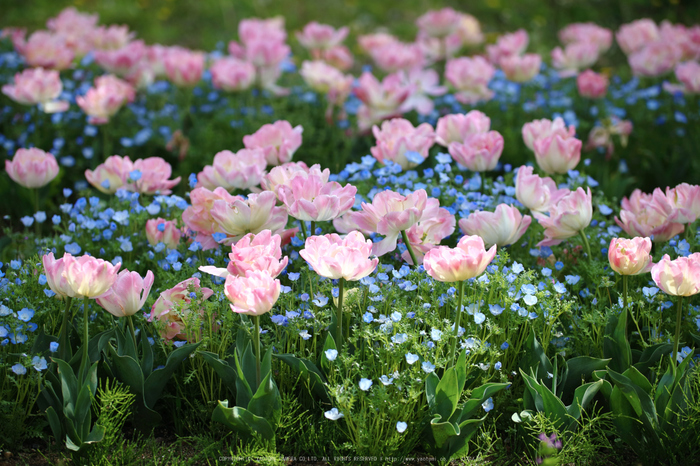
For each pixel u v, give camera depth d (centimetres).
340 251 214
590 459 230
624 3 921
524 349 249
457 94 524
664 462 232
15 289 251
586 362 242
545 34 877
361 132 482
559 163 331
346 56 576
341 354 225
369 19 924
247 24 587
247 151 319
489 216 262
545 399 224
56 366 240
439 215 269
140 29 860
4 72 583
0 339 246
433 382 231
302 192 247
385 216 244
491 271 260
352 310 263
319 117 544
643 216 294
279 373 247
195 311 240
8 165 347
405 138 340
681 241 278
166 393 254
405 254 273
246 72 503
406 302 256
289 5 951
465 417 229
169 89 582
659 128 539
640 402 225
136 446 242
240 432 228
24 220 338
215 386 256
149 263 326
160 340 252
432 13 673
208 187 318
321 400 246
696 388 233
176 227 315
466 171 404
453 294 250
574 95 590
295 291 282
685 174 474
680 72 511
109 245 327
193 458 227
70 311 270
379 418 223
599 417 230
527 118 550
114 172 336
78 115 512
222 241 275
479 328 252
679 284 215
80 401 222
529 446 236
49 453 236
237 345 242
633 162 498
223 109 548
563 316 270
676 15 894
